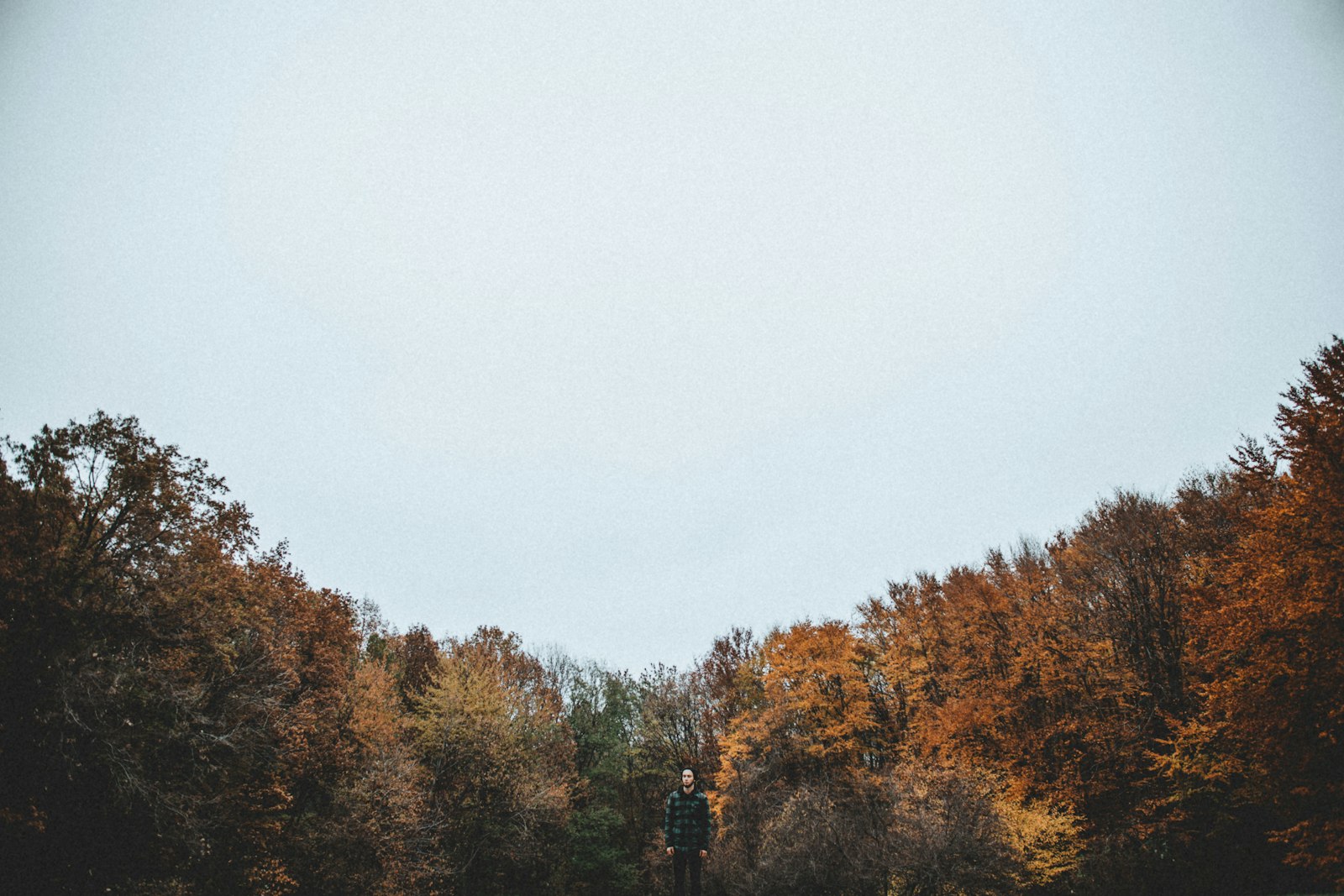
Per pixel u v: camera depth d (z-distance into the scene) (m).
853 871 24.80
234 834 19.77
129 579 17.53
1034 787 26.92
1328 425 18.22
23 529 15.53
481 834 34.75
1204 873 23.14
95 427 17.81
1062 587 31.62
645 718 46.19
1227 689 19.33
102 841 16.39
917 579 40.69
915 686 33.31
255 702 19.88
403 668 43.81
